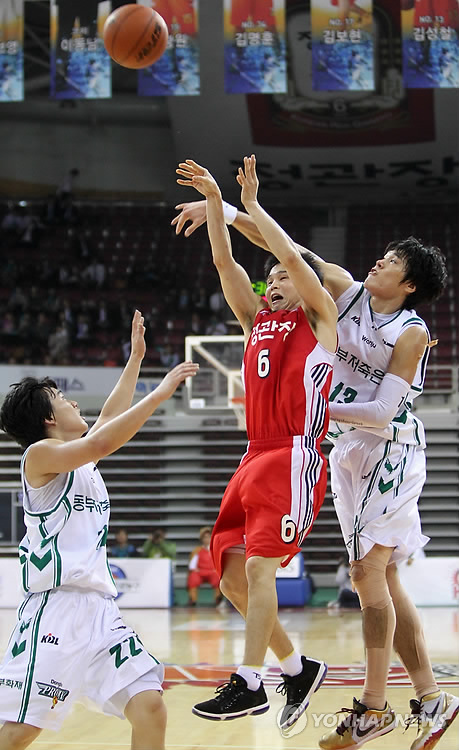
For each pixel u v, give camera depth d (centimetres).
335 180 2222
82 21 1162
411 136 2039
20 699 263
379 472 337
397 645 342
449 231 2155
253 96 1948
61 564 275
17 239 2027
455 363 1783
